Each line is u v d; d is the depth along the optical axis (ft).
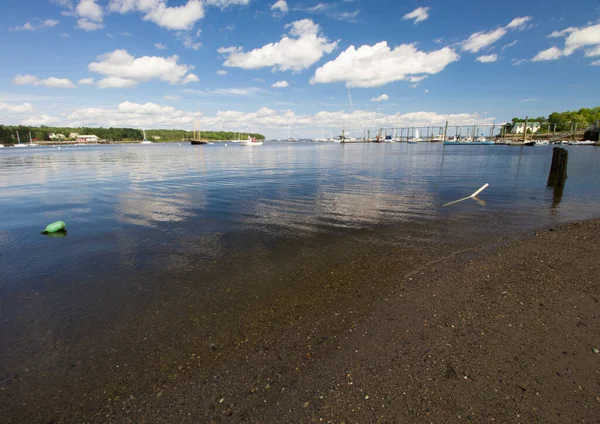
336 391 11.24
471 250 25.53
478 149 269.44
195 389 11.68
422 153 208.74
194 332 15.29
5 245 28.68
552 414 10.00
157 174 88.07
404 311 16.47
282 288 19.60
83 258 25.29
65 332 15.62
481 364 12.37
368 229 32.14
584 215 37.76
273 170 98.37
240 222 35.45
